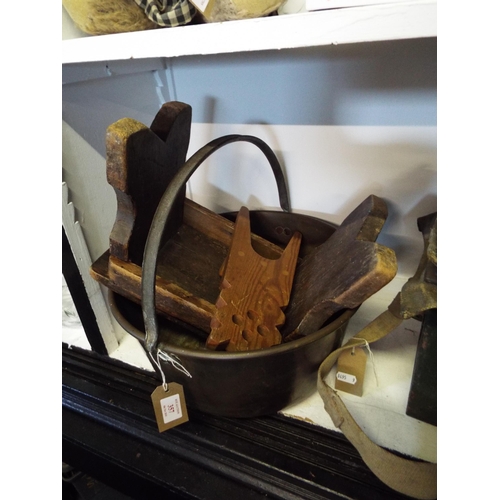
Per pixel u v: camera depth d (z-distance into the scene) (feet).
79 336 2.35
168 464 1.72
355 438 1.39
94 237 2.04
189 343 1.70
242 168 2.45
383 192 2.17
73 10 1.34
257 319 1.61
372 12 0.93
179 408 1.56
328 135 2.13
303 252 2.17
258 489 1.57
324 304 1.43
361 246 1.43
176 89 2.34
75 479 2.44
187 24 1.31
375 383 1.90
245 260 1.82
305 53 1.95
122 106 2.09
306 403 1.83
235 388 1.50
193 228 2.04
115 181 1.37
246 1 1.12
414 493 1.36
